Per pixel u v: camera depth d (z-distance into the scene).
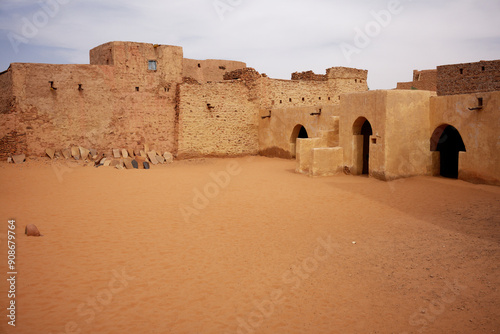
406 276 6.97
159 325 5.53
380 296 6.35
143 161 22.25
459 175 14.36
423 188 13.73
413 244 8.52
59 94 21.81
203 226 10.29
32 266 7.32
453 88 21.05
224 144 25.83
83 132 22.56
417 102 15.46
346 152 17.16
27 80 21.00
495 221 9.62
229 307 6.10
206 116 25.27
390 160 15.16
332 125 18.45
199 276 7.21
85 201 12.75
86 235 9.32
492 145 13.11
